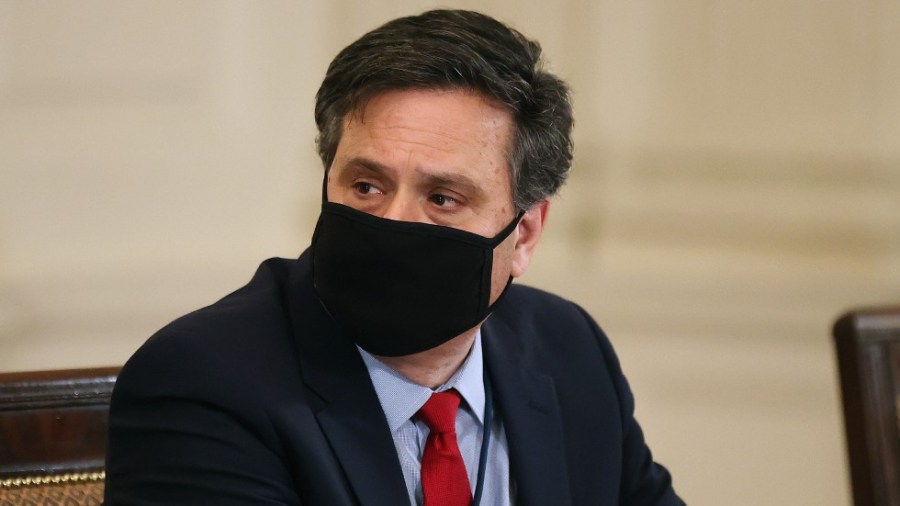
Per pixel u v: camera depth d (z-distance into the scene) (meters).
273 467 4.26
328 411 4.43
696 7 12.58
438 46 4.26
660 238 12.60
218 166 12.02
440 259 4.30
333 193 4.43
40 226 11.66
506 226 4.50
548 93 4.54
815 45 12.57
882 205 12.59
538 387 5.11
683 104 12.66
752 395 11.98
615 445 5.28
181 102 12.05
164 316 11.45
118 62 11.96
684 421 11.90
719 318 12.09
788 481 11.58
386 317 4.34
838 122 12.61
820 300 12.12
